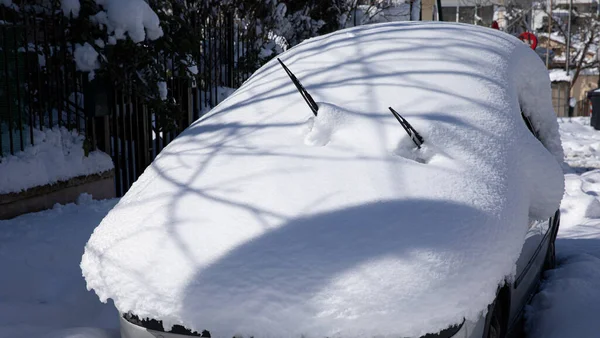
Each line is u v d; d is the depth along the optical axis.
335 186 2.65
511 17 46.28
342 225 2.46
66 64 6.12
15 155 5.47
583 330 3.34
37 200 5.57
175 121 7.50
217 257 2.40
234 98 3.60
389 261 2.31
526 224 2.82
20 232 4.85
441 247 2.37
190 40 7.54
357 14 16.38
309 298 2.24
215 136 3.21
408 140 2.91
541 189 3.12
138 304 2.39
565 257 4.91
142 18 6.30
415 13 17.73
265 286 2.28
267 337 2.21
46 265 4.40
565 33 47.75
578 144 16.64
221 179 2.81
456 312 2.26
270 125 3.18
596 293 3.73
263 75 3.76
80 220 5.23
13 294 3.99
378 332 2.18
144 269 2.46
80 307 3.90
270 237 2.44
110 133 6.93
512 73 3.59
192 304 2.30
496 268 2.44
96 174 6.27
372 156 2.82
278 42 12.02
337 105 3.16
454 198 2.60
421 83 3.24
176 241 2.51
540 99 4.05
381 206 2.53
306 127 3.08
